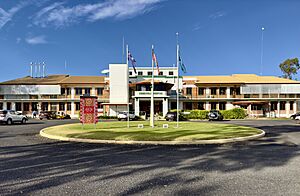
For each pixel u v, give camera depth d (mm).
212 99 49594
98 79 53000
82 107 18453
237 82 50156
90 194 4738
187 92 50781
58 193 4793
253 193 4797
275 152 9336
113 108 44875
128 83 46219
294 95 50344
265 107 49969
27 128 20719
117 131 15578
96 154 8914
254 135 13883
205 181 5578
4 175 6066
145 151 9555
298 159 8016
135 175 6082
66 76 59344
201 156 8523
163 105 42812
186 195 4684
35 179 5730
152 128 17938
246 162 7562
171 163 7438
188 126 20016
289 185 5297
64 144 11500
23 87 50656
